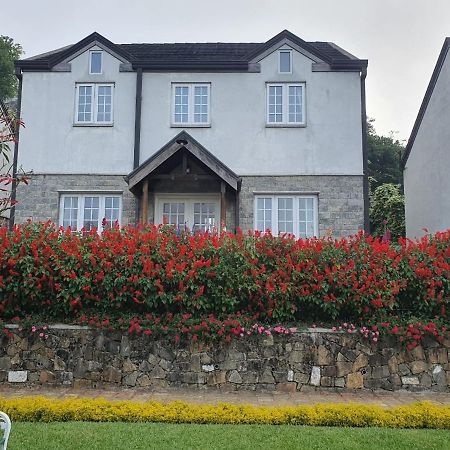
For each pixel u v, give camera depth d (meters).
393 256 7.84
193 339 7.43
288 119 13.95
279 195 13.70
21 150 13.90
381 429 5.27
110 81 14.16
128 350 7.45
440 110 15.12
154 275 7.49
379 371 7.41
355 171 13.67
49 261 7.61
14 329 7.54
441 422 5.37
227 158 13.83
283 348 7.46
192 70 14.17
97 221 13.69
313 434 5.05
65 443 4.72
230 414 5.52
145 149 13.90
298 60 14.13
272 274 7.61
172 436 4.93
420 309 7.73
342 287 7.53
